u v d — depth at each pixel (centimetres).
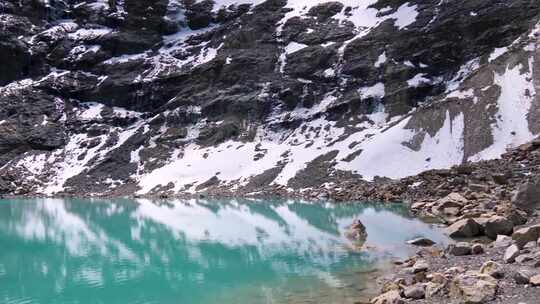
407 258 3106
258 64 11781
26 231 5009
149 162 10562
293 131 10250
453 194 5009
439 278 2152
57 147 11575
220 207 6725
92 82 13025
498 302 1714
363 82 10588
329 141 9481
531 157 6325
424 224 4400
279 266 3162
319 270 2977
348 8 12669
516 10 10200
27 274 3148
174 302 2444
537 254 2197
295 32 12300
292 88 10981
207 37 13425
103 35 13750
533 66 8050
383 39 11075
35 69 13388
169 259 3538
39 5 14275
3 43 13175
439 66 10181
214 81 11906
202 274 3042
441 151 7556
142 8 14150
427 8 11369
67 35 13975
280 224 5059
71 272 3189
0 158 11288
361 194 6762
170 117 11569
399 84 10138
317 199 7094
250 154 9825
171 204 7425
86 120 12169
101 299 2553
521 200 3759
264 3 13600
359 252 3459
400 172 7450
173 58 13088
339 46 11462
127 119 12038
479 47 10094
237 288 2662
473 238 3534
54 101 12688
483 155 7044
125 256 3691
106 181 10181
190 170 9756
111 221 5659
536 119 7175
